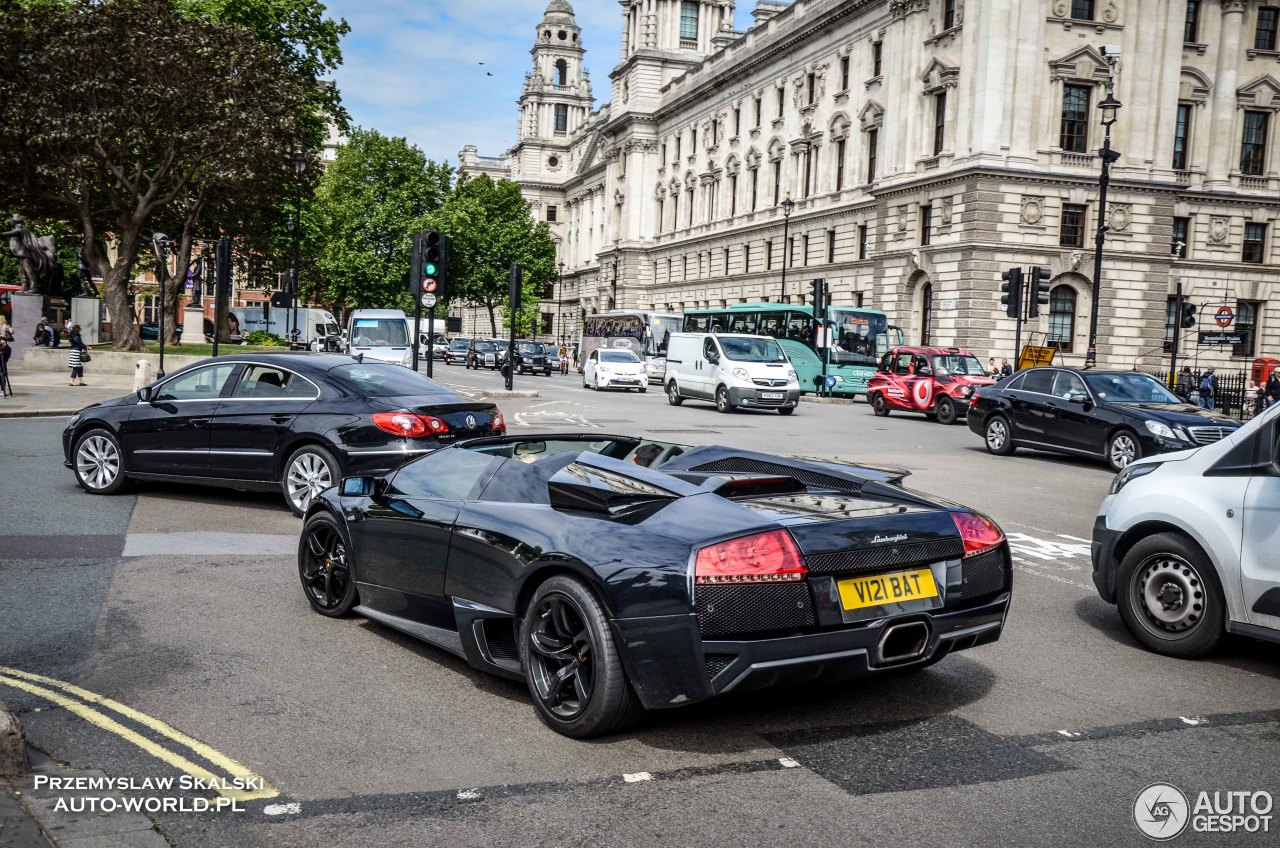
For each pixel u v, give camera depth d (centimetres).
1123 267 4156
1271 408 562
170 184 3659
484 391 2866
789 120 5950
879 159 4944
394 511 552
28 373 3241
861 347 3741
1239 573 551
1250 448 564
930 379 2694
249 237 4175
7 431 1653
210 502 1038
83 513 955
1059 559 869
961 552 454
